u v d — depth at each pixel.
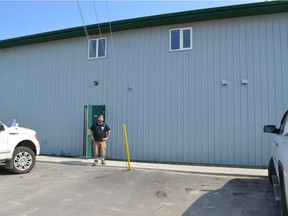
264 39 11.08
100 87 13.36
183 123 11.82
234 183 8.00
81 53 13.94
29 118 14.87
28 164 9.43
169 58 12.23
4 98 15.65
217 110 11.40
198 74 11.74
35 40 14.64
